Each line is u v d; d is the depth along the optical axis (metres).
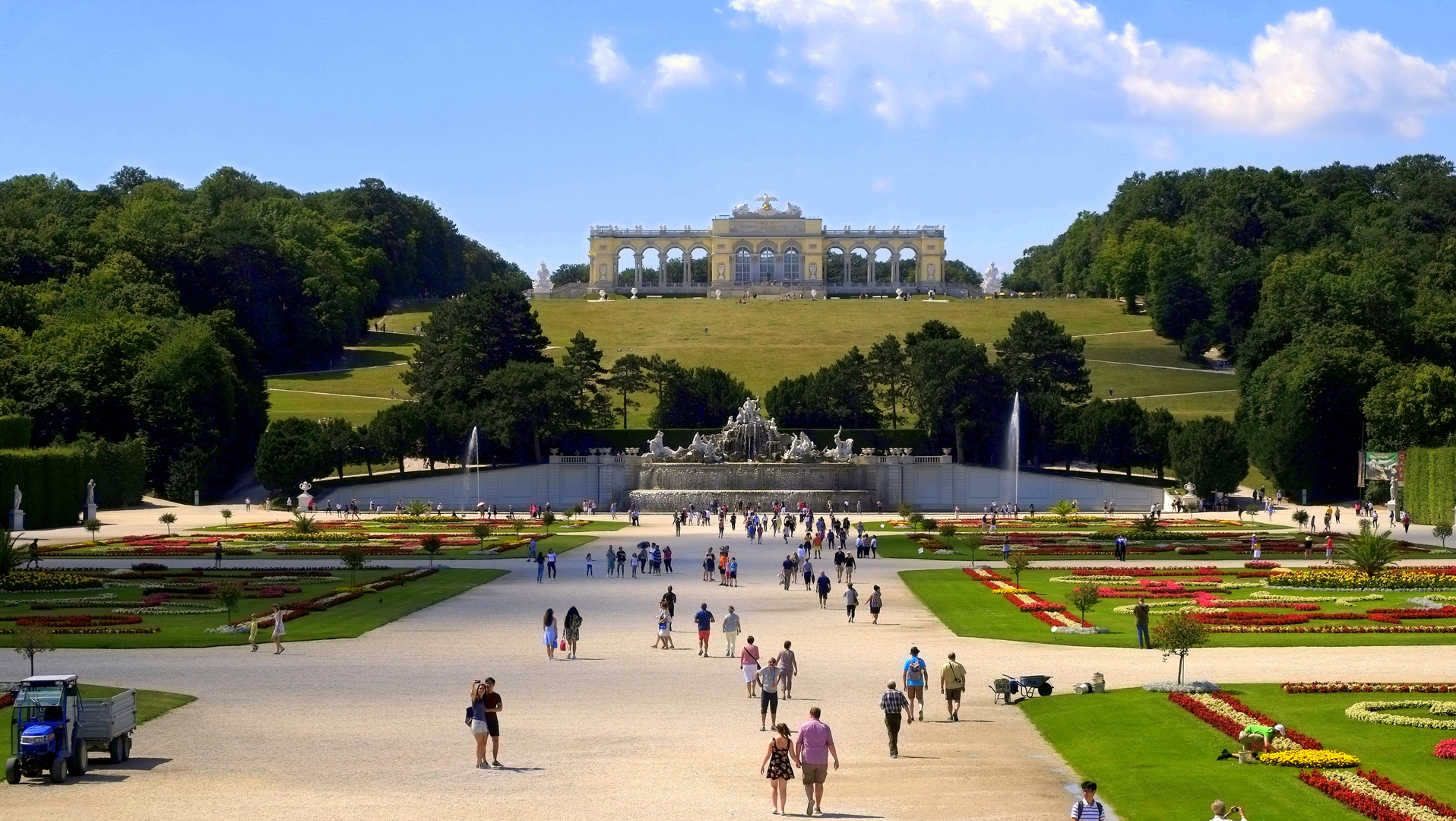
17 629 63.84
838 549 119.50
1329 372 165.88
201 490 173.00
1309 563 101.69
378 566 104.00
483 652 64.06
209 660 61.56
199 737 46.00
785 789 37.75
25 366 174.00
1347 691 50.22
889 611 78.25
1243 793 37.72
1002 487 182.38
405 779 40.69
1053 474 181.38
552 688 54.94
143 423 173.50
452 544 121.25
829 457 184.75
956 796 39.25
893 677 57.09
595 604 82.06
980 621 72.81
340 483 173.12
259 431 189.75
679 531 137.12
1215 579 90.62
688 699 52.69
